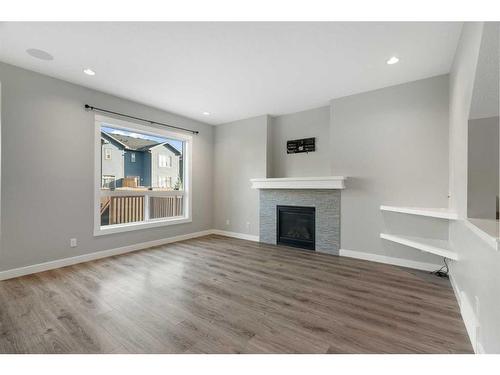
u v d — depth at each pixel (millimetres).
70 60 2658
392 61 2648
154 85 3316
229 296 2316
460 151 2055
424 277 2809
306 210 4098
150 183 4426
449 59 2590
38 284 2570
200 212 5188
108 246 3656
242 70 2879
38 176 2959
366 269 3086
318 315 1974
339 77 3061
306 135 4395
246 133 4941
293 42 2307
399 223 3223
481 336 1442
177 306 2117
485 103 1629
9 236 2748
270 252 3900
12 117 2762
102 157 3756
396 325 1829
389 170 3309
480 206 1739
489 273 1318
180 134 4723
